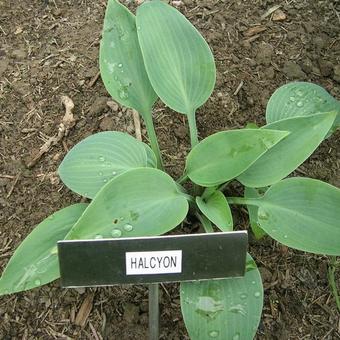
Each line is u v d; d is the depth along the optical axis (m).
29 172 0.46
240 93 0.50
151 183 0.36
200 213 0.42
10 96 0.49
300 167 0.46
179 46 0.42
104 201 0.34
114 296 0.41
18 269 0.35
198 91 0.42
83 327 0.40
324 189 0.37
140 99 0.42
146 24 0.41
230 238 0.32
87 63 0.51
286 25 0.54
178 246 0.32
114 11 0.42
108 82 0.41
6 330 0.40
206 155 0.37
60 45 0.53
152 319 0.36
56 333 0.39
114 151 0.39
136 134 0.47
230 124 0.48
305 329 0.40
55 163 0.46
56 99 0.49
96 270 0.32
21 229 0.43
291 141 0.38
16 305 0.41
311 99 0.44
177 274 0.33
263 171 0.38
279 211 0.38
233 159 0.36
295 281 0.42
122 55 0.42
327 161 0.47
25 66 0.51
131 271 0.32
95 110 0.48
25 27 0.54
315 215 0.37
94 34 0.53
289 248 0.43
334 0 0.56
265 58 0.52
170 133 0.48
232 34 0.53
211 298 0.35
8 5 0.55
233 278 0.36
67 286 0.32
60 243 0.31
